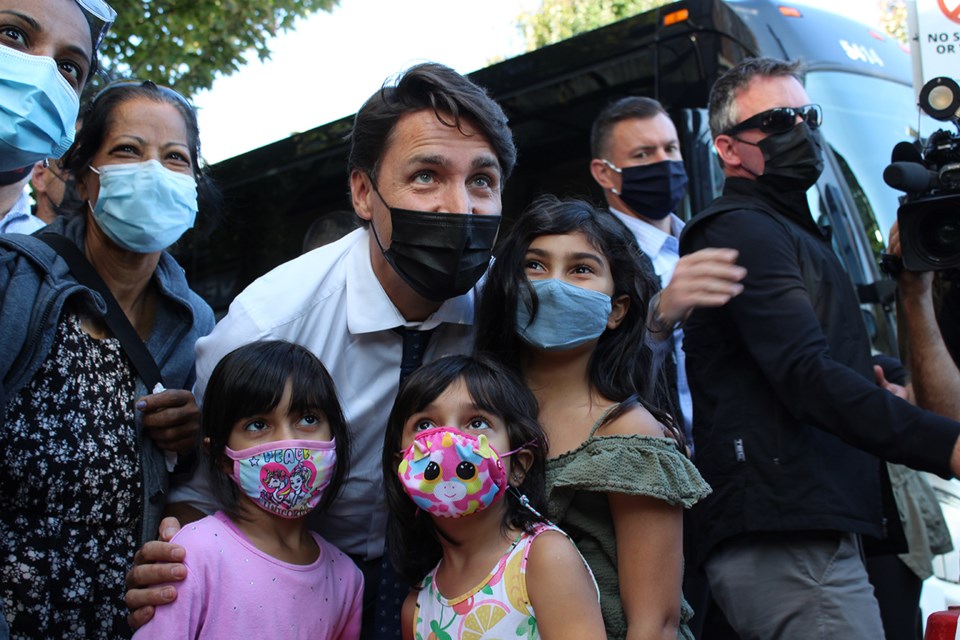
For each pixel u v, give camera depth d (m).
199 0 8.88
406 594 2.29
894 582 3.56
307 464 2.24
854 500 2.70
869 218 4.97
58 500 2.25
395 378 2.55
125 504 2.36
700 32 4.75
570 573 2.01
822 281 2.91
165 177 2.57
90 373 2.37
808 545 2.71
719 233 2.92
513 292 2.32
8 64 2.21
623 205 4.39
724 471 2.81
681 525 2.16
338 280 2.56
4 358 2.17
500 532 2.13
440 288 2.34
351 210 5.42
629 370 2.34
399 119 2.33
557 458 2.23
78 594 2.25
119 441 2.37
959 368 3.05
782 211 3.12
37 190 4.12
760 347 2.73
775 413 2.77
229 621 2.15
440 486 2.04
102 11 2.47
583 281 2.32
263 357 2.28
